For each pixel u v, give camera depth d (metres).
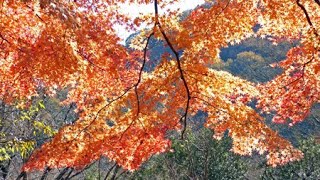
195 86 6.18
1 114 9.95
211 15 6.11
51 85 6.96
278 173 24.17
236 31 6.25
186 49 5.85
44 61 5.30
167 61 5.87
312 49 6.58
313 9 6.78
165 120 6.31
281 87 7.45
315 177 23.66
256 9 6.38
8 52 5.71
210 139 22.05
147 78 6.16
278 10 6.52
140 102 6.19
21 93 7.04
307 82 7.38
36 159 5.80
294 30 7.19
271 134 6.24
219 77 6.11
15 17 5.29
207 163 22.72
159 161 21.72
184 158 22.27
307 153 23.70
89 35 5.30
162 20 5.77
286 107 7.52
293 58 7.49
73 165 6.00
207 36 5.98
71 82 6.29
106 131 6.25
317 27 6.95
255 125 6.26
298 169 23.75
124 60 6.00
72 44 5.21
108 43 5.56
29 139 9.52
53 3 4.30
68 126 6.12
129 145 6.12
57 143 5.87
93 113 6.27
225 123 6.46
